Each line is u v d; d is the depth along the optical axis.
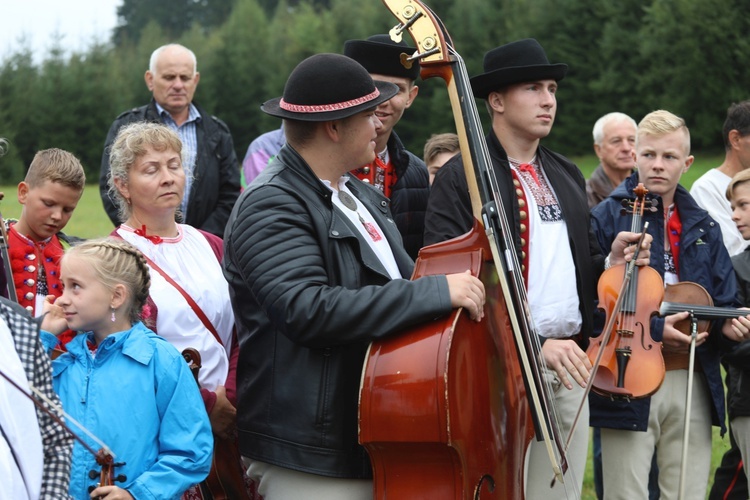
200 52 40.72
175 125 7.02
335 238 3.50
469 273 3.40
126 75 39.25
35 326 3.00
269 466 3.56
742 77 33.38
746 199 5.14
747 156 6.09
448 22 38.12
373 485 3.39
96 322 3.44
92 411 3.34
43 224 4.27
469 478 3.31
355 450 3.46
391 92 3.71
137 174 4.08
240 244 3.45
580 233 4.55
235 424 3.99
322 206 3.54
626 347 4.52
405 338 3.32
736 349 4.89
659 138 5.07
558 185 4.57
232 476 4.03
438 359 3.23
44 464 2.94
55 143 35.75
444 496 3.29
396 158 5.38
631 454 4.90
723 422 5.00
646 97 35.09
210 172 6.96
